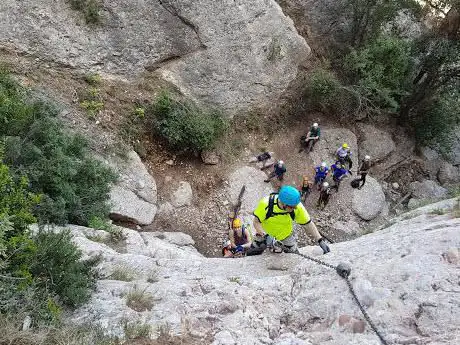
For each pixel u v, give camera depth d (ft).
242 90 55.31
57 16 44.70
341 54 63.46
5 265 15.69
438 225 22.22
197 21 50.37
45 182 32.12
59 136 34.40
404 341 14.71
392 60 58.03
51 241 18.34
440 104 63.26
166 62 51.42
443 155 66.39
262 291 19.66
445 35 58.85
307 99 60.44
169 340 16.02
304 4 61.62
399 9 61.52
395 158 64.44
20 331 14.65
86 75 46.39
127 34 47.85
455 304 15.38
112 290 19.33
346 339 15.55
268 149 56.65
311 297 18.07
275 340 16.51
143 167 46.50
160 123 48.57
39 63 44.06
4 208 17.57
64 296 17.49
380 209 56.54
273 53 56.18
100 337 15.49
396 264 17.85
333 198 55.42
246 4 52.85
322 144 58.70
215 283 20.48
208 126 49.70
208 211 49.42
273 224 21.83
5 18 42.42
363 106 61.57
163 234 43.34
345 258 20.34
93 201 36.65
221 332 16.51
